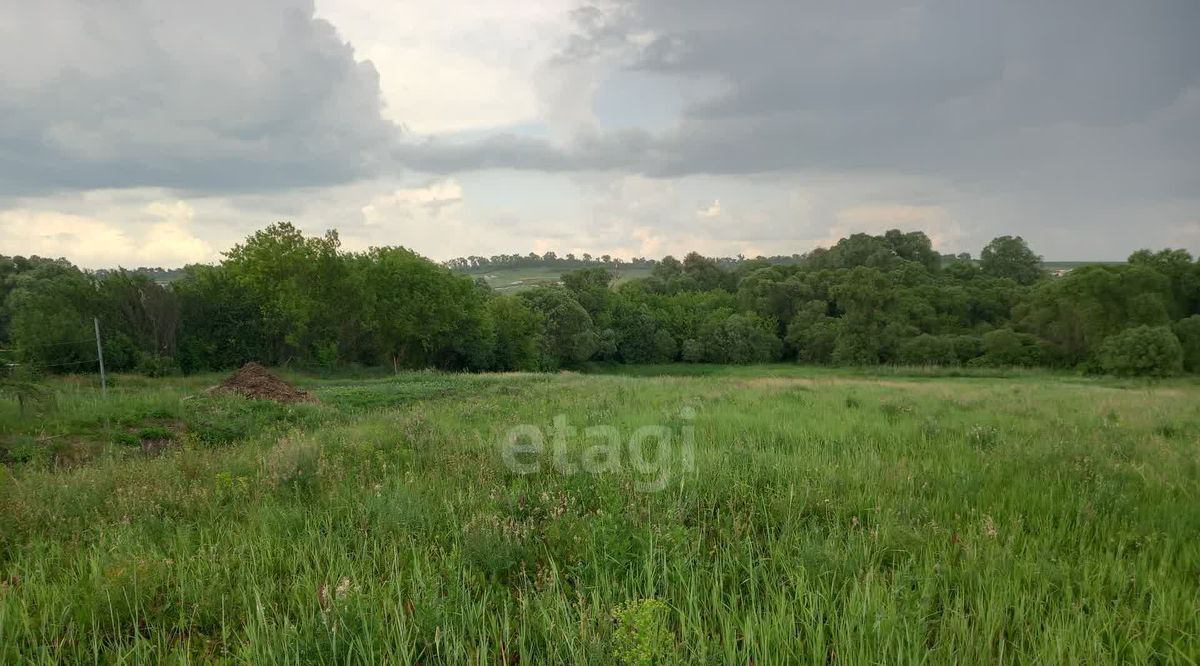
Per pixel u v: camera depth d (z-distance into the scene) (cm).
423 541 506
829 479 658
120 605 404
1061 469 712
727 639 329
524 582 440
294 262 4247
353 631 346
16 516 602
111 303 3566
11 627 358
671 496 590
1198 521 537
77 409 1457
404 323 4759
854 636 346
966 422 1141
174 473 805
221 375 3750
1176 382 4488
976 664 326
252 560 466
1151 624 359
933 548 478
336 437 1069
